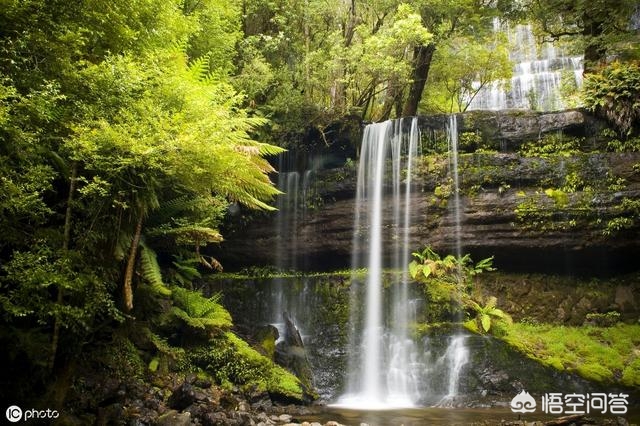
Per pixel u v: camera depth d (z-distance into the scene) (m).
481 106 21.78
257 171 9.66
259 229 14.89
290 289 13.55
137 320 9.07
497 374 10.71
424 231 13.26
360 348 12.32
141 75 6.90
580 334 11.81
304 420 8.55
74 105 6.43
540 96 21.45
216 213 11.04
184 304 10.17
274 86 15.23
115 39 7.20
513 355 10.91
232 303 13.55
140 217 7.55
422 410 9.85
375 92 16.05
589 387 10.25
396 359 11.88
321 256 14.46
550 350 11.20
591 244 12.15
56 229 6.84
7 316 6.09
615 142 12.48
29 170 5.62
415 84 16.72
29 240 6.27
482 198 12.86
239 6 15.06
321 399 11.04
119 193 7.00
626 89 12.37
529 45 24.05
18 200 5.42
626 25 14.70
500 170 12.84
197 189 8.14
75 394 6.88
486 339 11.25
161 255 11.96
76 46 6.24
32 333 6.41
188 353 9.55
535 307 12.54
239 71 14.98
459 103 19.78
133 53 7.50
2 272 6.23
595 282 12.62
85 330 7.09
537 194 12.50
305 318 13.18
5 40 5.85
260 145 9.90
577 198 12.22
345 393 11.49
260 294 13.64
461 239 12.93
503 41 18.11
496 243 12.68
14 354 6.20
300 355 11.64
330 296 13.15
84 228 7.08
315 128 15.02
